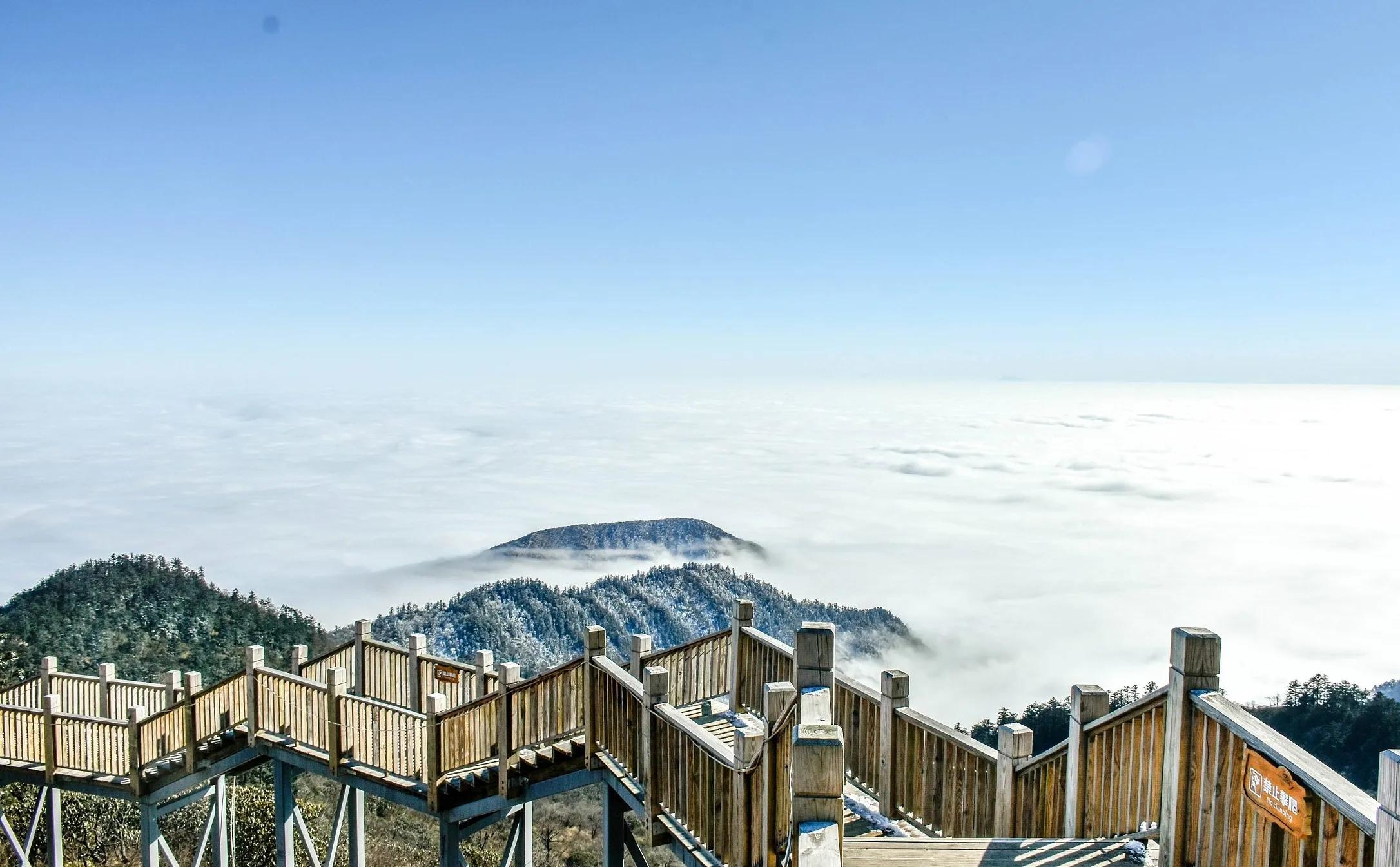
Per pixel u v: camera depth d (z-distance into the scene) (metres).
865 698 6.93
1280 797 3.31
